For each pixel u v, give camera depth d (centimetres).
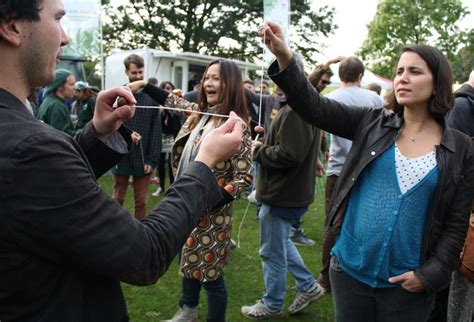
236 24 2244
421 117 183
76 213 81
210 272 253
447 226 180
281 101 295
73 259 83
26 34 87
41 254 83
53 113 441
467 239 220
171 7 2223
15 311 84
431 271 174
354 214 190
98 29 637
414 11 2434
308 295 319
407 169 177
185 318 275
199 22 2252
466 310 232
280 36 175
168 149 677
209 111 264
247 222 560
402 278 175
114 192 452
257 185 307
